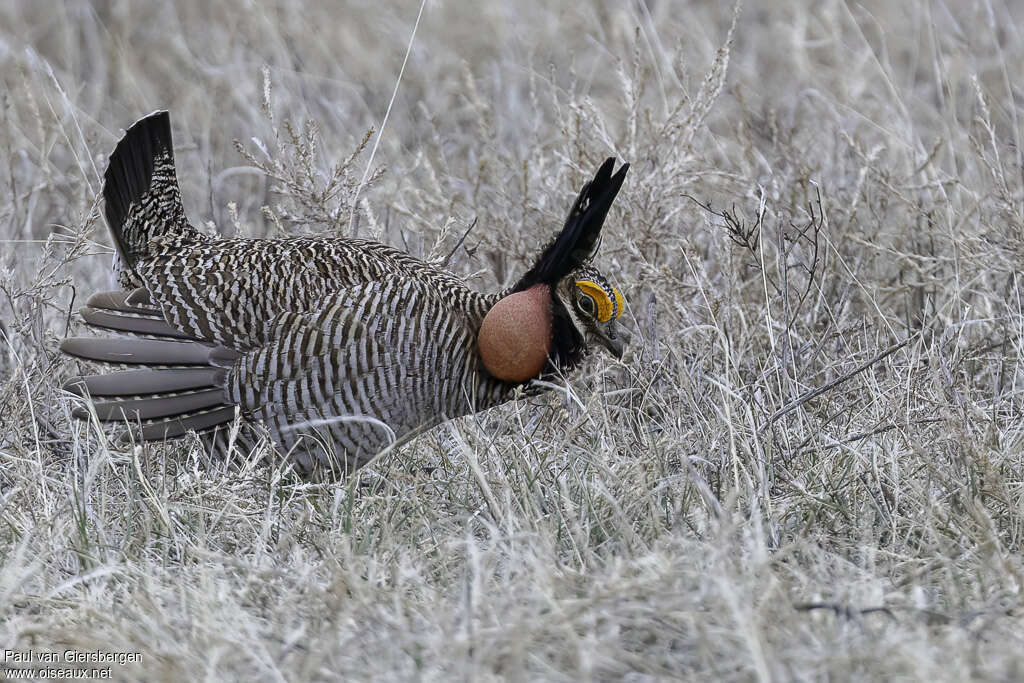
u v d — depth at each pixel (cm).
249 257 955
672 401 1072
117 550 809
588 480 905
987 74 1795
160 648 673
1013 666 605
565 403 1071
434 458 1008
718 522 769
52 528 820
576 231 1015
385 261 977
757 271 1231
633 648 661
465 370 991
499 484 876
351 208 1198
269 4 1953
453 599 728
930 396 994
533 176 1345
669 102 1656
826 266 1205
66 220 1407
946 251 1255
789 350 1053
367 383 941
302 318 922
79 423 1039
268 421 951
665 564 697
